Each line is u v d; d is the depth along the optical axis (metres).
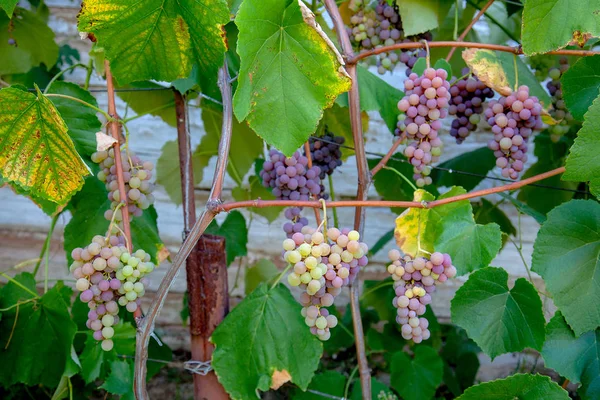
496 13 1.63
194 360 1.18
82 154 1.12
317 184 1.08
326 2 1.05
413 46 1.01
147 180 1.04
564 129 1.25
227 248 1.48
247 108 0.86
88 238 1.22
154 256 1.23
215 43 0.92
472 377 1.66
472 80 1.12
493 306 1.08
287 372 1.13
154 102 1.45
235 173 1.54
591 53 1.01
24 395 1.60
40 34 1.49
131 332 1.28
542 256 1.06
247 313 1.15
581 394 1.10
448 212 1.04
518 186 1.00
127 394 1.14
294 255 0.88
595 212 1.06
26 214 1.92
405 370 1.41
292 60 0.86
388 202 0.97
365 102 1.14
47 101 0.86
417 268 0.96
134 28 0.92
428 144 1.01
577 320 1.05
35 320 1.21
